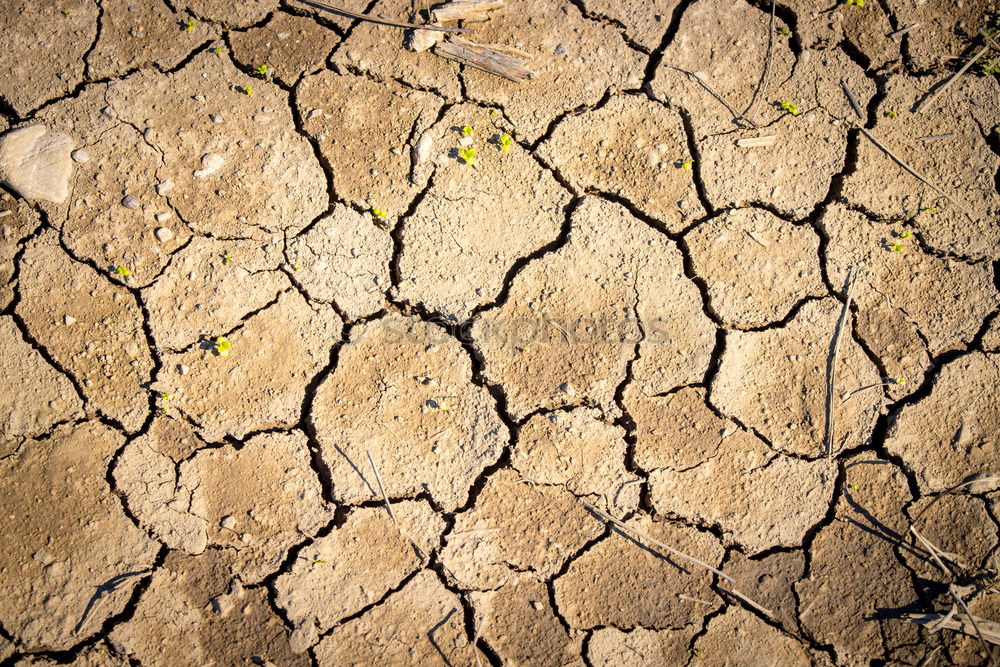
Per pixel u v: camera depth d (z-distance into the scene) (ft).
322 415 2.73
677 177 2.82
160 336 2.74
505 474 2.72
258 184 2.79
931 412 2.77
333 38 2.85
